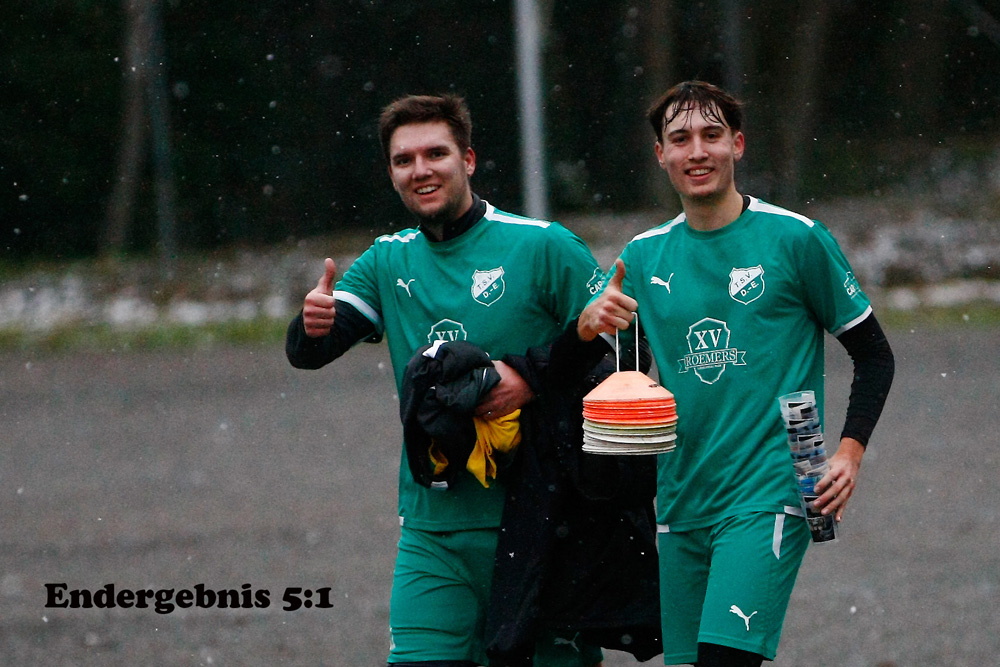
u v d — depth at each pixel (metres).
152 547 31.27
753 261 15.60
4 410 57.34
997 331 73.50
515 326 16.75
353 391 59.09
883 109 126.69
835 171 118.00
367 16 115.25
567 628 16.62
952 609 24.12
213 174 116.06
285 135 116.38
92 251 117.12
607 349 16.19
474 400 15.85
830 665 21.20
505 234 16.86
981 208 103.50
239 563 29.36
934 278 90.44
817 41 118.69
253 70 116.00
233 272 94.75
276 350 76.62
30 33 116.06
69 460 44.47
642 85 116.88
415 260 17.22
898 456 40.03
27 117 116.19
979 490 34.69
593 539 16.58
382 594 26.47
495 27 113.69
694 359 15.80
